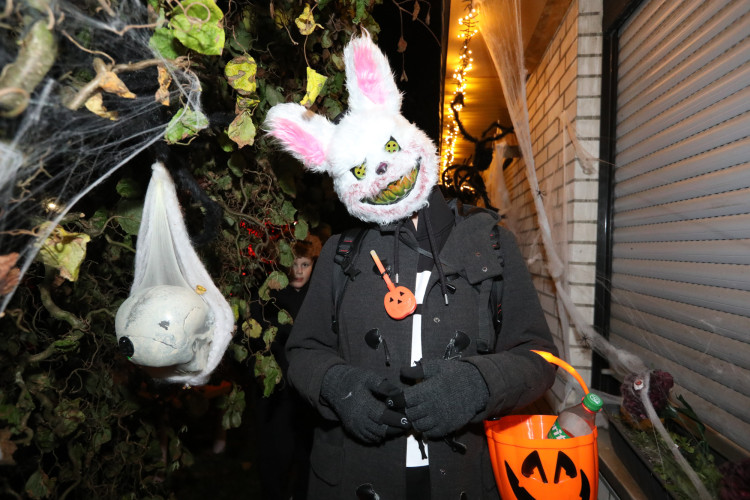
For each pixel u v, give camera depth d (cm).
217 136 149
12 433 110
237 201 172
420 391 123
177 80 110
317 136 144
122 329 101
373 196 138
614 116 276
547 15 320
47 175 94
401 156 135
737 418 166
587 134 284
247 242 174
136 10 103
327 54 191
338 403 134
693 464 159
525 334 146
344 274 155
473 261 143
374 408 129
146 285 114
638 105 247
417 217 154
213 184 163
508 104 459
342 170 139
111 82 86
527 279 150
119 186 128
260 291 180
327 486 150
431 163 144
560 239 322
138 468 181
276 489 251
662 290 218
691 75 196
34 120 83
